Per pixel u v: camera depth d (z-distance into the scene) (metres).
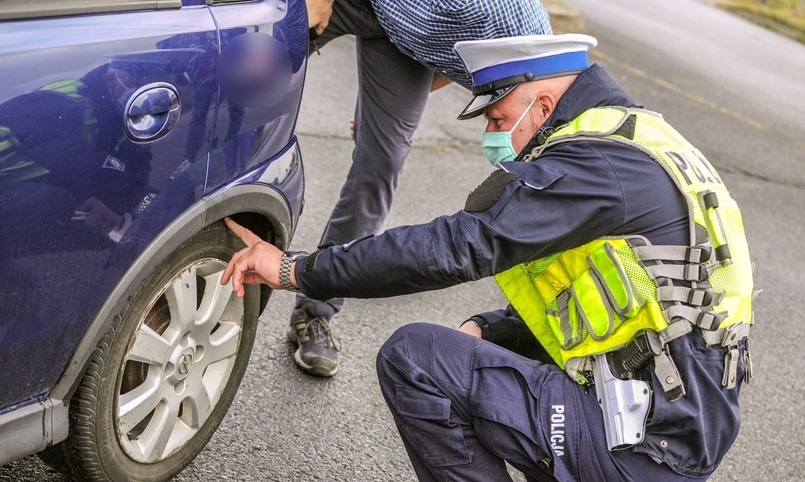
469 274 1.88
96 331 1.79
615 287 1.87
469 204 1.91
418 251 1.88
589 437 1.93
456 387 2.03
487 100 2.19
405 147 2.96
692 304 1.85
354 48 7.38
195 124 1.88
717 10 18.64
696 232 1.87
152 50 1.76
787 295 4.75
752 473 3.12
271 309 3.39
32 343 1.67
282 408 2.86
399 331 2.12
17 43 1.55
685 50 12.11
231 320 2.32
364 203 2.99
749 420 3.46
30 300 1.63
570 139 1.94
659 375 1.86
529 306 2.07
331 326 3.43
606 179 1.86
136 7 1.78
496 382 2.00
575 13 11.66
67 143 1.61
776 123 8.98
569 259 1.96
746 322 1.93
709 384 1.88
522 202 1.87
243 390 2.88
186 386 2.18
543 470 1.98
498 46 2.04
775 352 4.08
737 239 1.94
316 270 1.98
